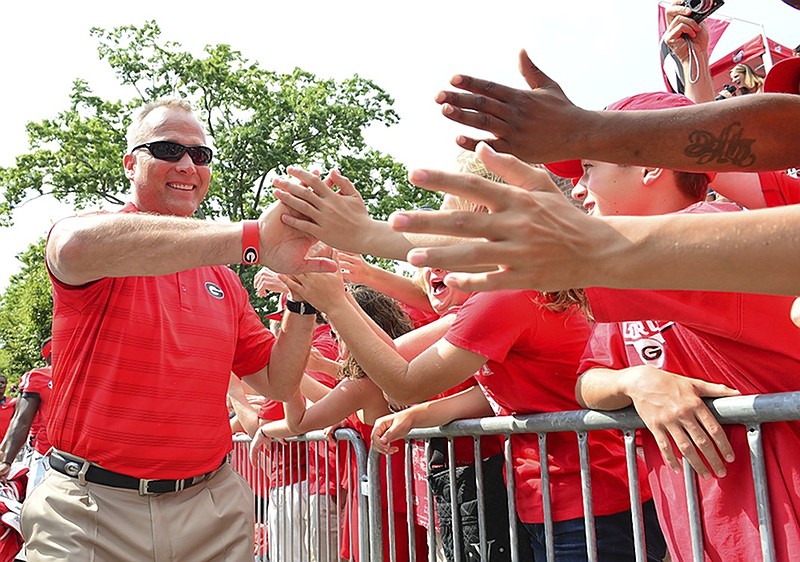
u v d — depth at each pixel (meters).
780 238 1.06
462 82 1.48
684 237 1.10
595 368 2.10
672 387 1.81
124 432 2.93
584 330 2.51
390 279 4.02
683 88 3.18
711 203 1.88
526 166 1.21
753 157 1.56
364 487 3.52
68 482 2.92
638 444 2.23
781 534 1.65
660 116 1.54
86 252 2.58
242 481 3.33
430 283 3.31
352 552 3.64
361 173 29.36
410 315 4.07
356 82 30.30
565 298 2.29
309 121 28.91
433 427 2.82
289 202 1.96
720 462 1.73
